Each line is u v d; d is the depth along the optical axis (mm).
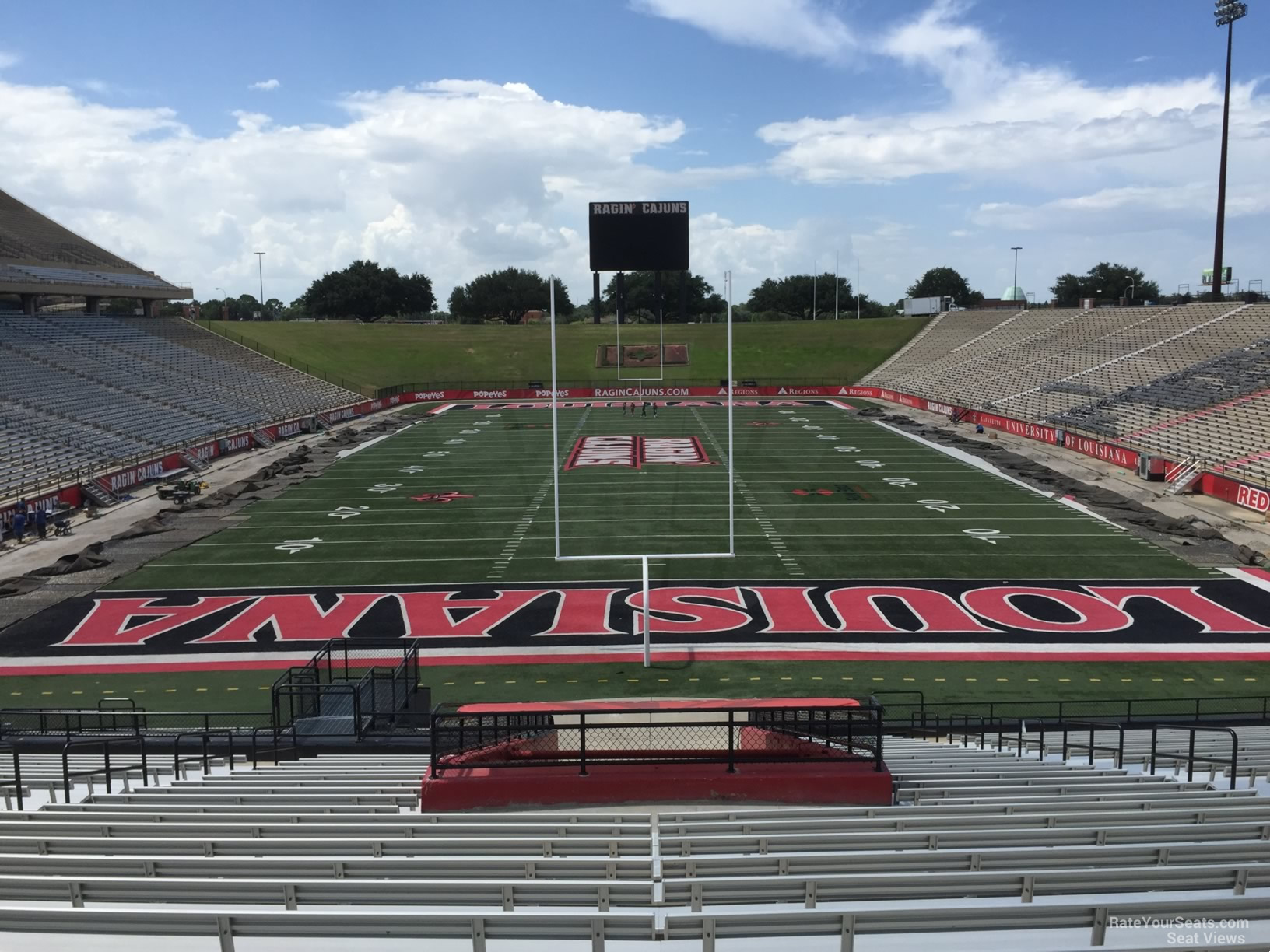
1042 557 21250
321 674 15047
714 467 33625
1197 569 20172
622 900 4621
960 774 8117
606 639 16641
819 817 6375
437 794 7188
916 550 21953
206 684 14875
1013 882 4633
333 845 5613
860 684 14578
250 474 33562
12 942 4242
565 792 7219
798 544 22641
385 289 105812
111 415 35844
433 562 21516
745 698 14070
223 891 4617
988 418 43688
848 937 4105
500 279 106875
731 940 4262
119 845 5676
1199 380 37062
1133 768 9703
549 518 25641
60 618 18000
